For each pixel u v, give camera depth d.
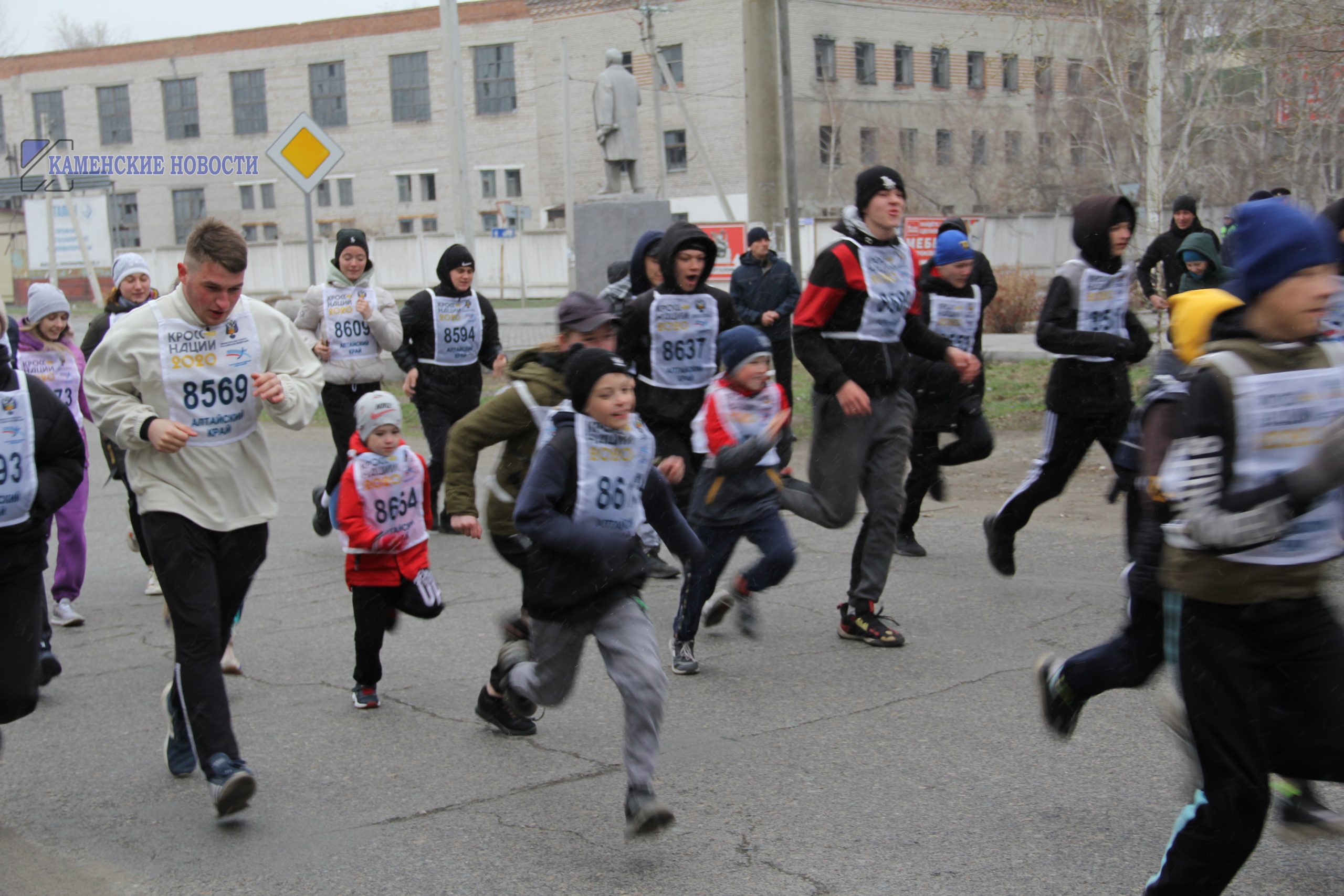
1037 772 4.45
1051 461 6.57
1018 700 5.24
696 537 4.38
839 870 3.74
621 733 5.08
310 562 8.62
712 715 5.21
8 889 3.80
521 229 45.75
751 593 5.79
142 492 4.32
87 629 7.10
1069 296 6.37
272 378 4.38
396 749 4.95
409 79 54.59
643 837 3.98
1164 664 3.99
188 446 4.36
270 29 56.41
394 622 5.50
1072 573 7.37
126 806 4.46
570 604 4.05
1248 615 3.05
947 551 8.11
